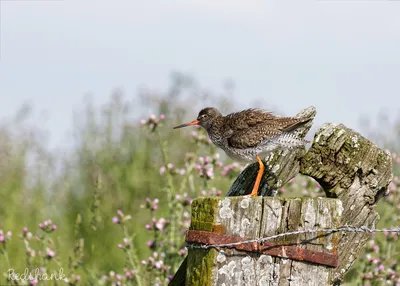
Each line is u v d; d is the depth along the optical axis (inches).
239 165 530.9
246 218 305.6
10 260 574.2
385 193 361.4
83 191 681.0
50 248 486.6
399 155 619.2
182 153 710.5
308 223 311.6
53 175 715.4
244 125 467.5
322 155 360.5
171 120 743.7
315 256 310.8
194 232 308.0
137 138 730.8
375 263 478.0
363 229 323.9
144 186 676.7
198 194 539.2
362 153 354.6
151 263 466.9
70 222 638.5
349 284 478.6
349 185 358.6
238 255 304.0
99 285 502.3
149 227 494.9
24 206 667.4
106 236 608.7
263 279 306.3
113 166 701.3
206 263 303.6
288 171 370.0
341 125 364.2
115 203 654.5
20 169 716.0
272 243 307.3
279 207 308.8
